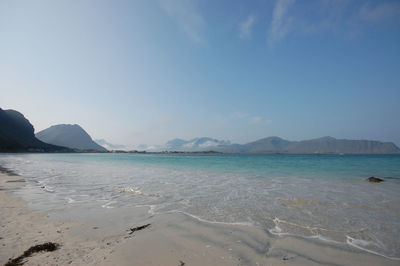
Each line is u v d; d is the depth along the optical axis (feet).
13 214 24.27
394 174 67.82
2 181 51.34
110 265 13.32
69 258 14.19
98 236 18.04
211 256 14.52
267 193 36.06
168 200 31.12
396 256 14.90
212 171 79.00
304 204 28.71
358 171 78.23
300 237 17.90
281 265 13.47
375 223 21.33
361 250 15.71
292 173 71.41
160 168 94.07
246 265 13.38
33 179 54.80
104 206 27.84
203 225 20.65
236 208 26.68
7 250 15.31
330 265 13.57
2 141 434.30
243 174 67.41
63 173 70.49
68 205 28.40
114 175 64.34
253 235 18.16
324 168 92.63
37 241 16.94
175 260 13.97
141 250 15.40
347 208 26.71
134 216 23.54
